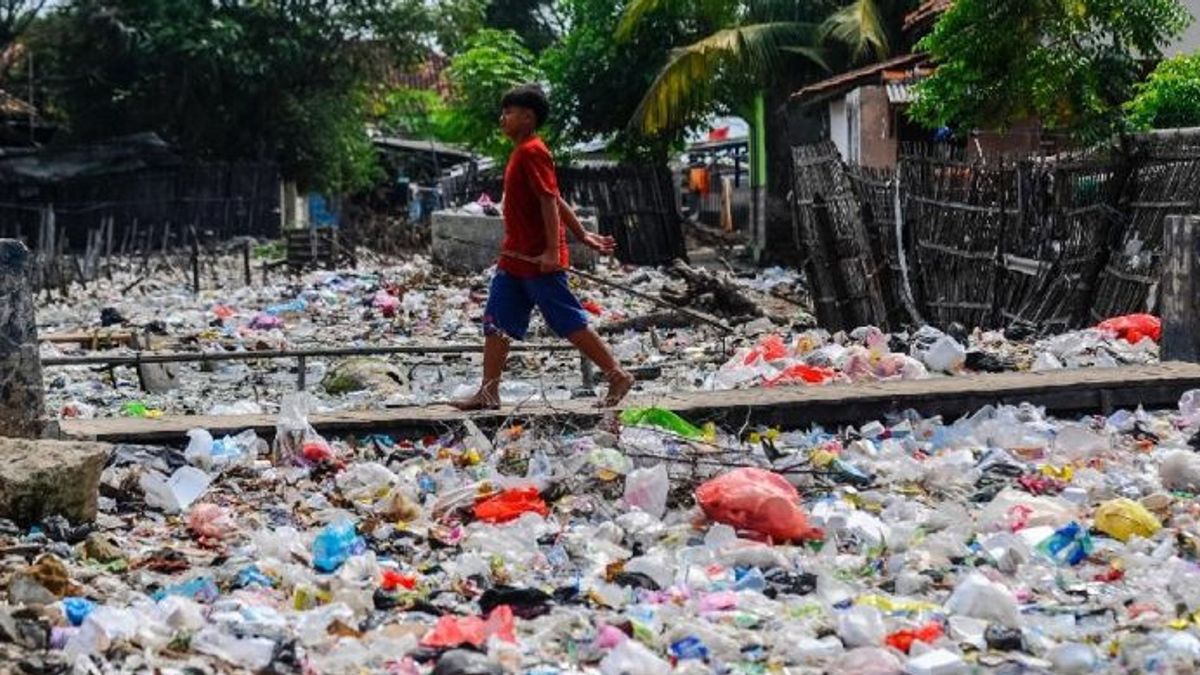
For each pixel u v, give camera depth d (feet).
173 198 123.34
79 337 47.32
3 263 22.48
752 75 89.86
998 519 19.61
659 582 17.25
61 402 37.37
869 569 17.88
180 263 97.91
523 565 18.17
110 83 129.39
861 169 45.57
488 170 120.67
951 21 60.85
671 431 23.94
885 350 34.99
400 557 18.93
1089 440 24.21
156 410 35.14
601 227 93.97
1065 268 40.55
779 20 91.91
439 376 42.04
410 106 159.22
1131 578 17.33
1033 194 41.32
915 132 76.43
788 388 27.89
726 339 46.19
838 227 46.47
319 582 17.44
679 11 99.19
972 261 42.73
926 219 43.93
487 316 25.40
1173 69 58.95
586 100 108.78
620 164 106.73
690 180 157.48
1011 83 60.18
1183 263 32.14
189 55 122.21
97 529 20.08
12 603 16.25
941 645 14.73
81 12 123.44
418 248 103.50
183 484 21.81
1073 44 60.85
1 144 124.06
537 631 15.40
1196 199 36.45
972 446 24.67
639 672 13.83
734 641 14.92
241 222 129.29
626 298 62.03
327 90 135.85
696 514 20.20
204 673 14.10
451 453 23.98
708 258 105.19
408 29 132.46
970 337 39.37
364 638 15.26
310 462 23.71
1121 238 39.01
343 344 49.39
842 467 22.48
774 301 64.59
